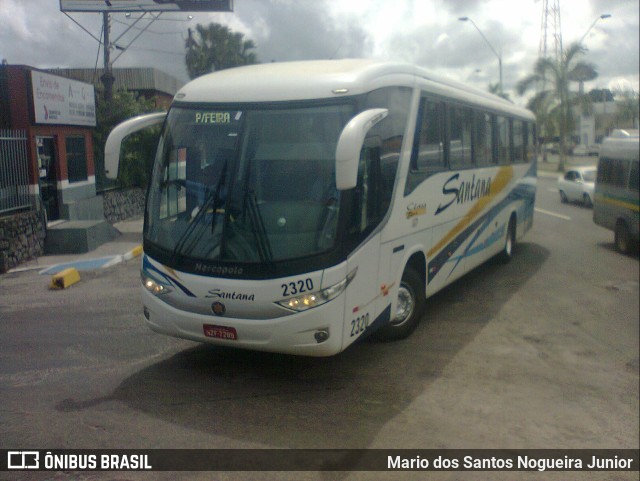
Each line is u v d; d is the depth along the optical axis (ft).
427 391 20.26
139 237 48.98
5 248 36.47
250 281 17.66
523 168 43.39
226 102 19.26
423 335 26.11
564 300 33.14
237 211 18.13
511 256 42.60
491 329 27.55
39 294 30.89
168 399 18.45
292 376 20.75
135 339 23.85
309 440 16.37
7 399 18.12
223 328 18.04
